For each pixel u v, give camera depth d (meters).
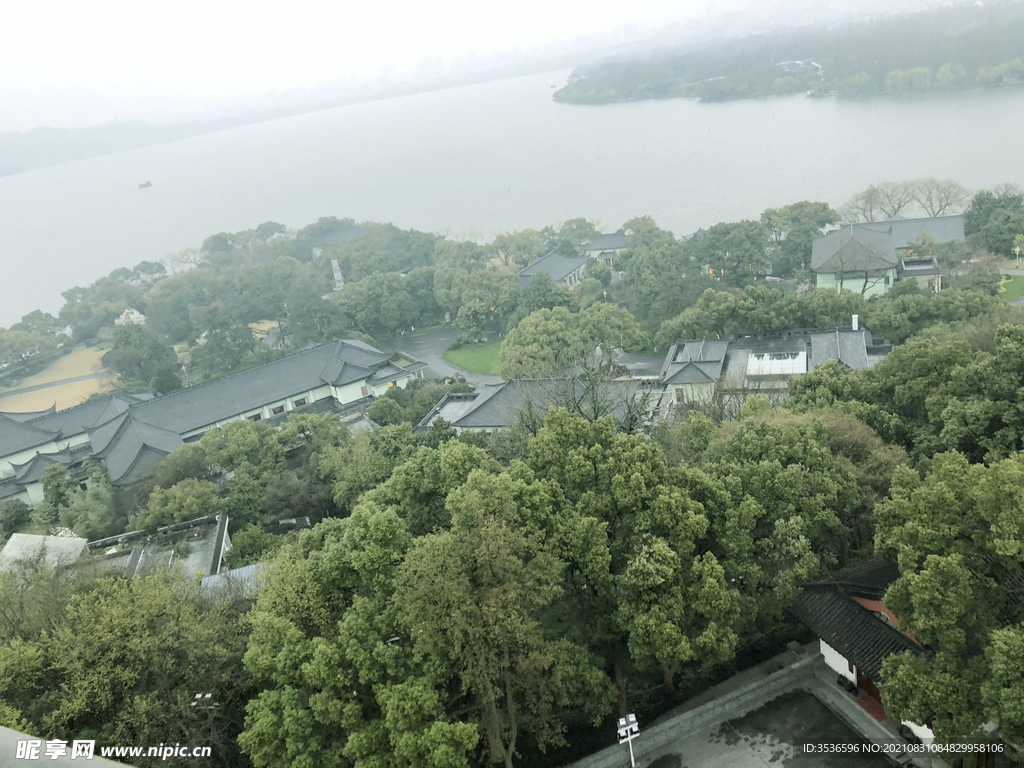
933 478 28.53
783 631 35.53
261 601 30.31
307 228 187.12
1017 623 25.42
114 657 28.17
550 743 31.17
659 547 29.20
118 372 115.69
